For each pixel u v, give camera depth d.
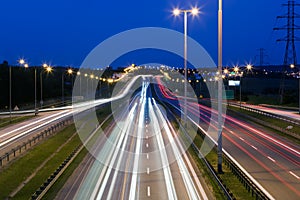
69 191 36.41
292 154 54.53
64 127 77.94
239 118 101.19
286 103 134.00
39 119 95.06
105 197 34.78
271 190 36.34
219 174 41.12
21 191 36.44
